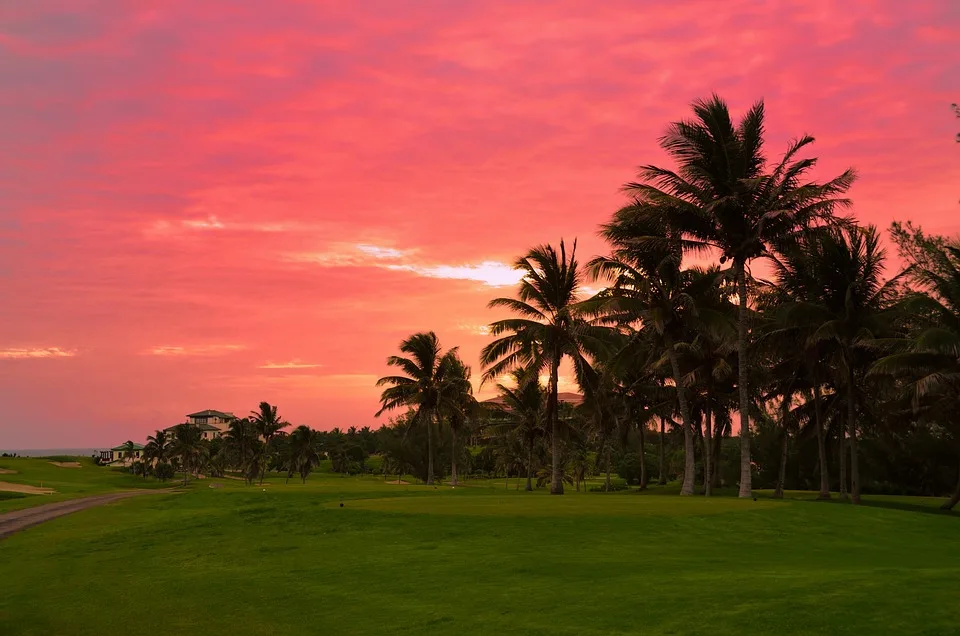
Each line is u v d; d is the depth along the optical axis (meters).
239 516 27.84
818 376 47.19
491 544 20.97
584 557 18.69
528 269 49.16
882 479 64.81
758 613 11.56
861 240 41.66
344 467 175.50
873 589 12.63
